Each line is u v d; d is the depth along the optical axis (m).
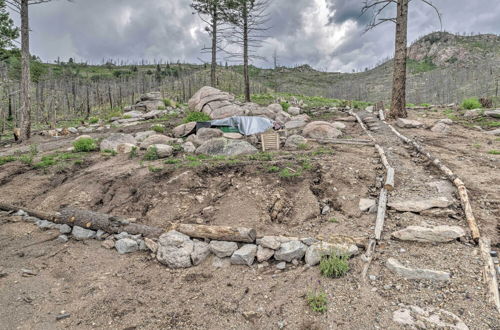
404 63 13.34
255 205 6.32
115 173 8.37
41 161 10.28
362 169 7.16
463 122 12.69
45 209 7.38
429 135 10.63
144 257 5.34
